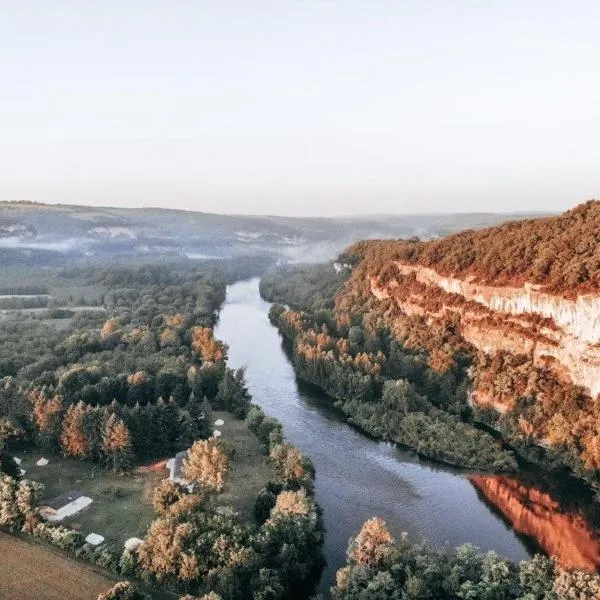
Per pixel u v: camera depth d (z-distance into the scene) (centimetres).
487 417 12362
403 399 12581
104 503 8706
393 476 10375
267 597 6650
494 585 6450
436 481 10219
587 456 9925
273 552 7450
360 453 11312
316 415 13362
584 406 10862
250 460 10275
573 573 6419
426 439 11425
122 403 12169
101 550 7306
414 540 8394
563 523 8981
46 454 10338
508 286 13388
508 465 10550
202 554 7038
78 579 6869
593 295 10881
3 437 10012
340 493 9744
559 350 11794
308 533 7812
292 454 9525
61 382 12006
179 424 10725
